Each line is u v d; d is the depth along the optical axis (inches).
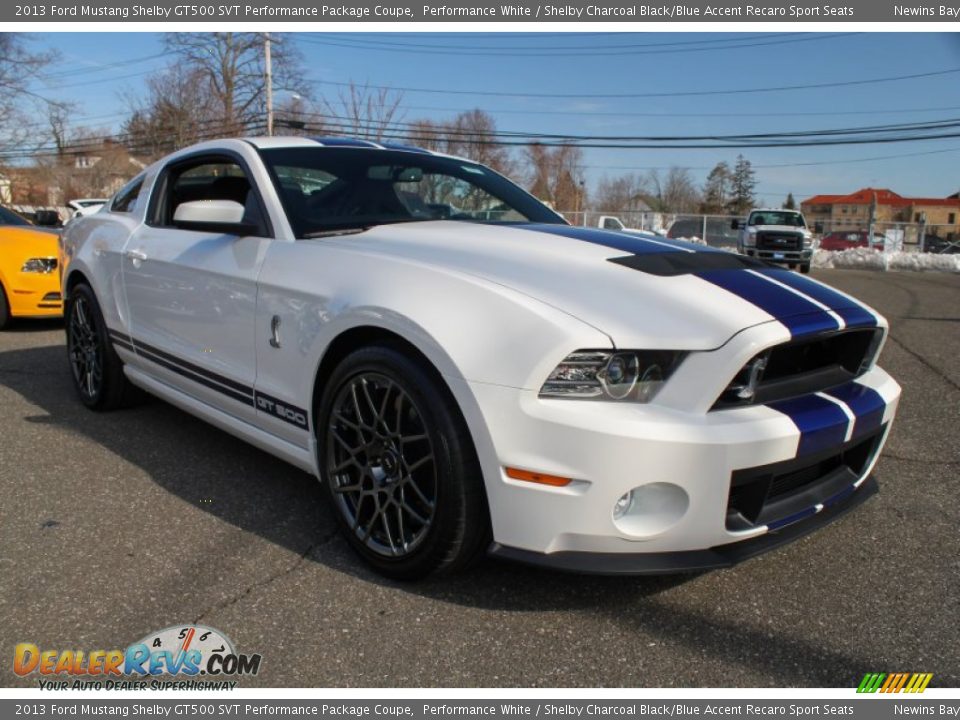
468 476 85.7
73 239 176.1
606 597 93.0
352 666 78.9
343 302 97.3
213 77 1558.8
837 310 94.3
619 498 79.3
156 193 153.3
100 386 165.8
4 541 105.7
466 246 102.6
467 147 1449.3
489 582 96.0
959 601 92.9
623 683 76.8
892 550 106.5
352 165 132.1
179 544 105.6
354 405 97.7
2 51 1109.7
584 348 79.1
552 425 79.3
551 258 96.9
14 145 1289.4
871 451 101.8
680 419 80.2
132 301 148.4
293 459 112.2
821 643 84.0
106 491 124.3
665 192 2546.8
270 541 107.0
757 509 85.4
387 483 94.7
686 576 98.5
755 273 100.0
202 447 147.3
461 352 83.7
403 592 93.5
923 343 288.4
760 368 83.9
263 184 121.1
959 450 151.4
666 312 84.6
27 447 145.7
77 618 86.7
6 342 256.4
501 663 79.7
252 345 114.9
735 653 82.0
